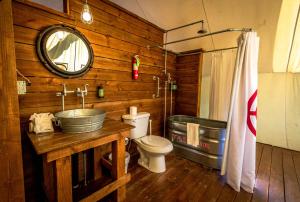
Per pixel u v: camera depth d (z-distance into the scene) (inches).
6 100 38.5
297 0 69.6
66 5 65.2
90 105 76.0
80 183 70.1
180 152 104.0
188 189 71.9
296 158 107.0
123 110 92.4
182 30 103.6
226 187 73.8
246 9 76.3
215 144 88.3
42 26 59.4
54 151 42.6
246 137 72.1
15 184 40.8
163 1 83.0
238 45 73.0
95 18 75.0
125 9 87.4
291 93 123.4
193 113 125.0
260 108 137.3
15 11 53.1
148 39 104.2
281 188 73.7
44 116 54.1
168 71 125.0
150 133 103.7
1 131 38.3
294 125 122.9
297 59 102.4
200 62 118.0
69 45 66.1
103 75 80.4
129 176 64.3
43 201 59.7
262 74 134.3
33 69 58.0
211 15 84.7
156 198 65.7
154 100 114.4
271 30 84.3
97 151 73.4
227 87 106.7
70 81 68.4
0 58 37.1
